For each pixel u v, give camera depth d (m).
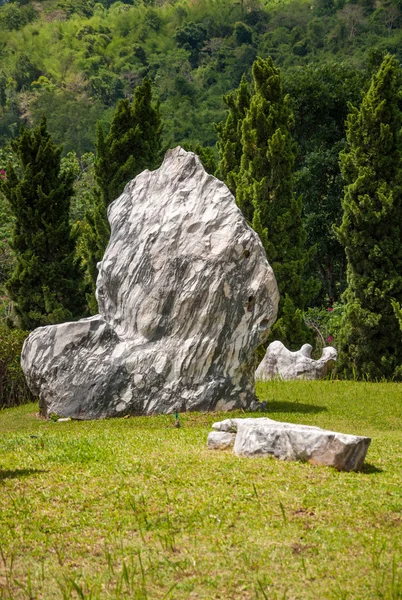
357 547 6.17
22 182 20.92
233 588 5.59
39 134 21.38
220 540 6.32
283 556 6.03
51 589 5.64
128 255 13.71
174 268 13.21
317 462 8.23
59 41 99.31
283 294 20.91
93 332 13.21
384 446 9.79
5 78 89.62
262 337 13.09
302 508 6.93
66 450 9.30
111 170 22.12
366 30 71.38
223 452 8.96
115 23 103.75
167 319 13.15
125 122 22.59
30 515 6.94
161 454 8.84
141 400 12.86
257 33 87.31
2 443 10.07
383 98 19.22
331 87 29.55
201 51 87.75
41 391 13.38
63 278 21.12
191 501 7.14
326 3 88.81
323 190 29.78
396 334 18.92
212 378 12.94
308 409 13.32
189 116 55.22
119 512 6.94
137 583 5.66
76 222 27.77
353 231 19.11
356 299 19.16
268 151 20.69
